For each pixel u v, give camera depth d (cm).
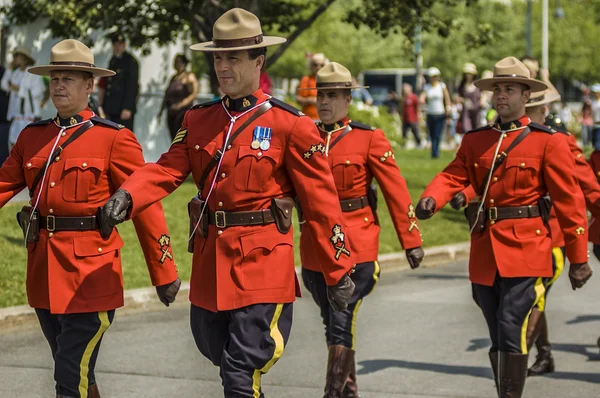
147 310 1567
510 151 1012
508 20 9012
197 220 794
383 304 1656
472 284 1043
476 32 2775
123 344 1342
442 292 1770
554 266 1182
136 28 2506
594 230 1319
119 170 856
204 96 3362
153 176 778
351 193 1063
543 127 1014
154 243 858
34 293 862
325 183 784
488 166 1016
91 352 853
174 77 2600
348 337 1028
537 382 1202
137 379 1170
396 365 1259
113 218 743
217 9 2534
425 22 2702
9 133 2377
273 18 2770
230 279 778
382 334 1435
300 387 1142
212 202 788
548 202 1015
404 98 4997
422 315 1570
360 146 1064
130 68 2473
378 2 2667
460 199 1017
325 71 1066
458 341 1394
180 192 2372
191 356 1283
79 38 2611
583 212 1001
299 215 952
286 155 784
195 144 793
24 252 1770
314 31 5853
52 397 1092
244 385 764
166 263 862
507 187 1009
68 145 853
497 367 1005
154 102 2959
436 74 3862
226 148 782
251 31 773
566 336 1445
